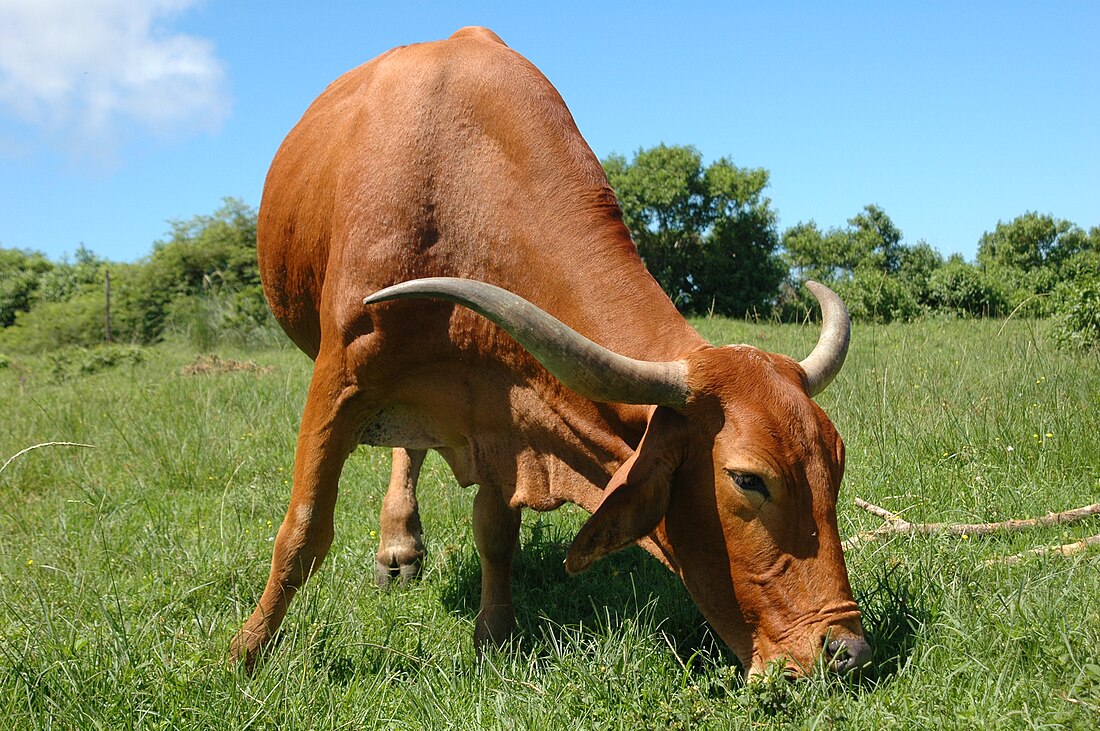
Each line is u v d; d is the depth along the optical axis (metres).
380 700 3.47
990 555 4.47
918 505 5.23
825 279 40.50
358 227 3.89
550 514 5.62
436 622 4.37
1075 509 4.95
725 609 3.34
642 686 3.39
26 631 3.85
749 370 3.28
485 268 3.84
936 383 7.61
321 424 4.02
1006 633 3.46
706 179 34.25
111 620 3.68
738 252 34.12
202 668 3.58
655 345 3.55
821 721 2.98
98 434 8.06
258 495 6.09
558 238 3.75
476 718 3.27
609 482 3.59
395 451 5.16
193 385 10.25
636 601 4.30
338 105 4.55
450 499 5.98
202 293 26.52
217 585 4.61
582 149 3.92
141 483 6.51
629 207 34.38
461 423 4.03
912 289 22.36
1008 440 5.98
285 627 3.98
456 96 3.95
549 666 3.66
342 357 3.95
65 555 4.91
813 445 3.18
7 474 6.74
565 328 3.15
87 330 27.69
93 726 3.12
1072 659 3.17
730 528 3.25
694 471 3.32
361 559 5.13
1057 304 12.97
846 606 3.15
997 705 3.04
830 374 3.67
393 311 3.78
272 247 4.79
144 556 5.02
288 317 4.89
